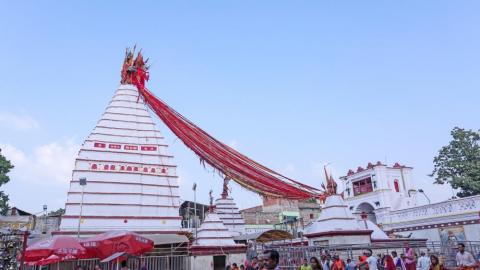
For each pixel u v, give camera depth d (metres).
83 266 25.88
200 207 45.72
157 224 32.84
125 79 38.75
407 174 54.47
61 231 29.69
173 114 31.95
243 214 54.41
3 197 43.47
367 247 23.39
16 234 25.78
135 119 36.66
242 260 29.97
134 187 33.44
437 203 37.66
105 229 30.83
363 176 55.34
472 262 16.98
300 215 58.22
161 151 36.19
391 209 50.12
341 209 26.70
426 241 31.55
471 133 47.94
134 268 27.86
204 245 29.67
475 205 33.69
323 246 22.83
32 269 25.89
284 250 24.91
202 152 28.34
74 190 31.44
